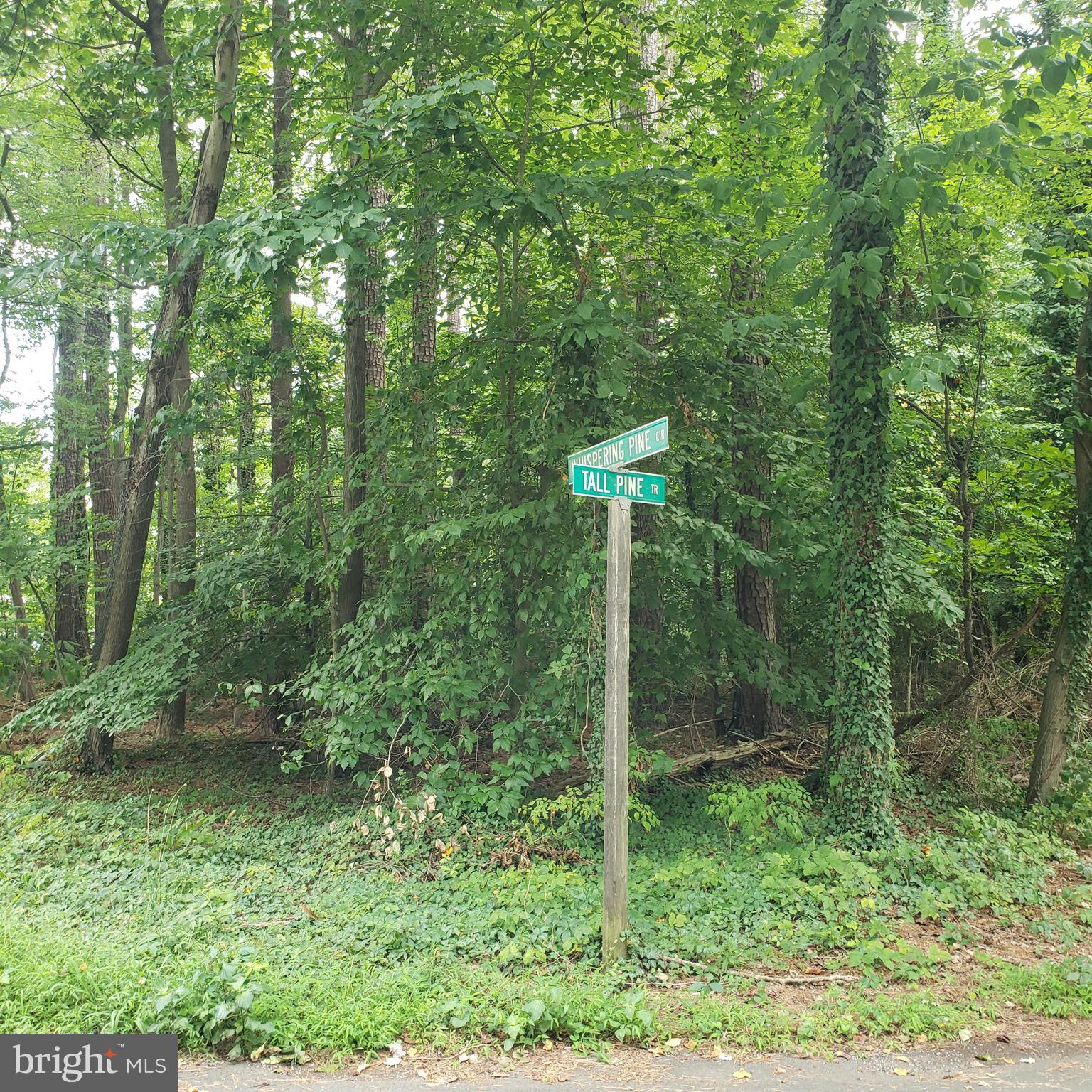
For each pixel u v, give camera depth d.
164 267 11.59
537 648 8.61
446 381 9.00
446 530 7.73
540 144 8.72
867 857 6.98
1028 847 7.52
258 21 10.36
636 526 9.80
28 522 14.62
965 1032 4.47
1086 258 8.72
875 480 7.61
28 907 6.17
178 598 11.36
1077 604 8.82
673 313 9.07
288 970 4.79
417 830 7.51
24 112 13.76
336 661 8.70
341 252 6.61
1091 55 6.04
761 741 10.39
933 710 10.16
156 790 10.37
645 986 4.92
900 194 6.14
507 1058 4.08
